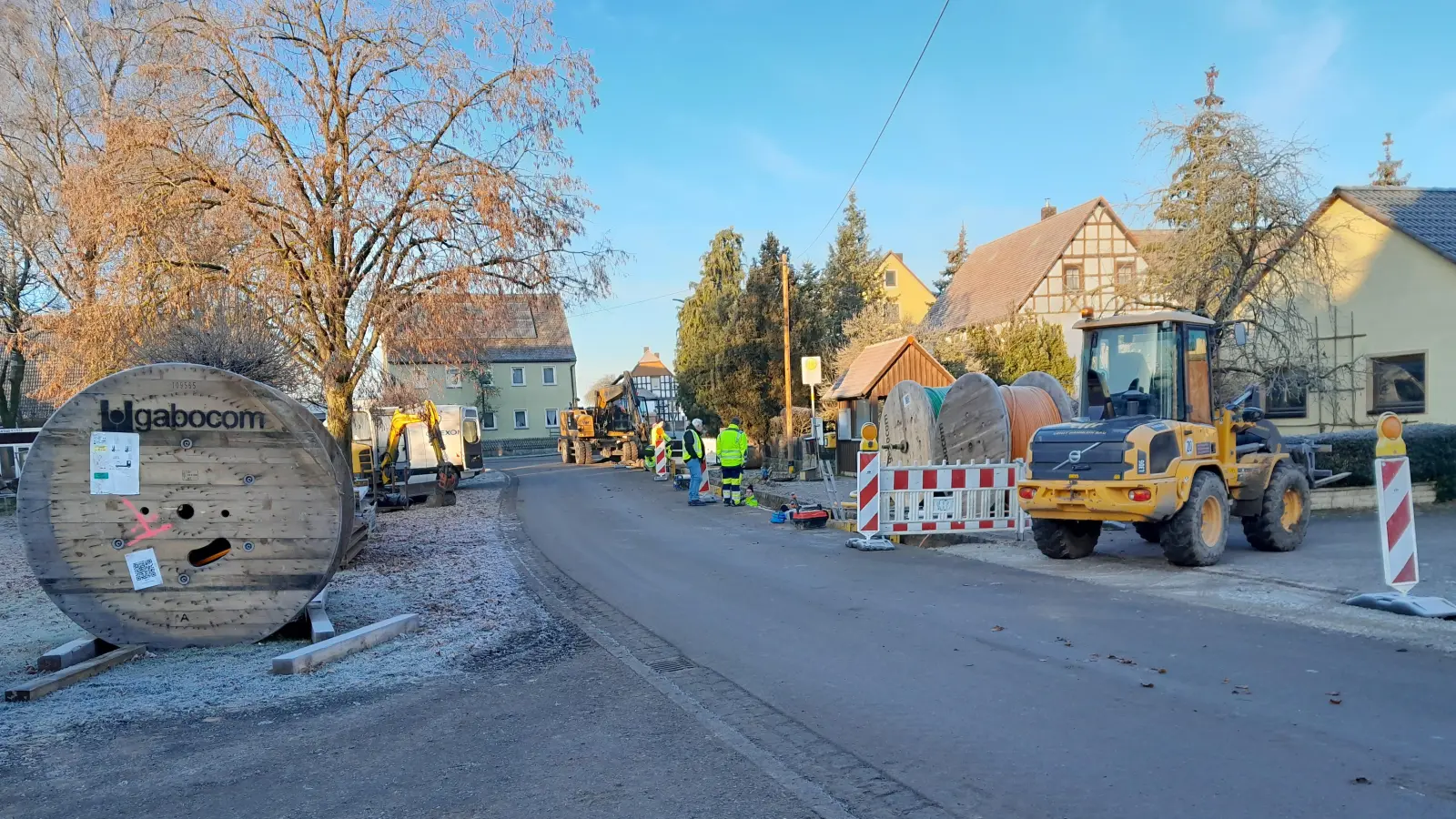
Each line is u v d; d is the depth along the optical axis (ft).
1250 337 54.75
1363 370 57.41
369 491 62.23
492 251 57.98
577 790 14.55
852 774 14.84
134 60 74.69
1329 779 13.84
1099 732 16.30
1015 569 33.88
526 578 36.17
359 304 57.21
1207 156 51.80
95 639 24.26
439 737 17.29
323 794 14.64
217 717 18.80
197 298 52.85
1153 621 24.64
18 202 83.15
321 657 22.97
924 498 40.29
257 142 55.16
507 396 201.67
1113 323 35.50
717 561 38.52
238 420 24.68
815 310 93.25
